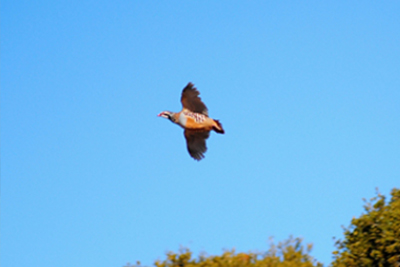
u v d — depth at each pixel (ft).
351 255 64.54
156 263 54.75
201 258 54.65
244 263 53.06
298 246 56.90
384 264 63.05
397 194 67.56
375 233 64.18
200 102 64.85
